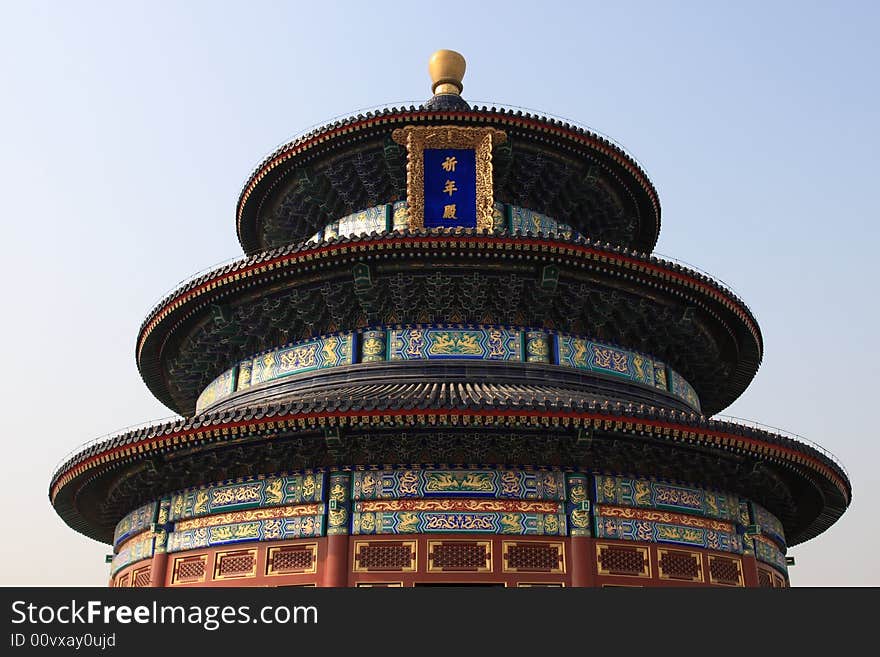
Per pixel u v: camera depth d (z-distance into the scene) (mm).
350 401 26484
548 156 40781
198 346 38156
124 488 34344
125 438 29469
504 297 33281
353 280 33062
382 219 40156
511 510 27906
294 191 43062
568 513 28172
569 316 34281
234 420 27250
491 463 28422
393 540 27500
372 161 40438
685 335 37094
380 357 32531
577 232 44031
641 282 33969
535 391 30375
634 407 27938
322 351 33625
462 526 27562
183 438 28312
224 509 29875
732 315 37156
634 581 28172
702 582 29625
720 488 31828
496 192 40750
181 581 30047
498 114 38906
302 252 32188
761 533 33344
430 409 26297
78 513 38844
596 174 41719
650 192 44156
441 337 32844
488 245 31625
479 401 26938
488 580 27000
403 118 38906
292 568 27969
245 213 45500
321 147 40281
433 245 31562
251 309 35062
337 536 27547
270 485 29391
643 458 29969
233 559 29078
